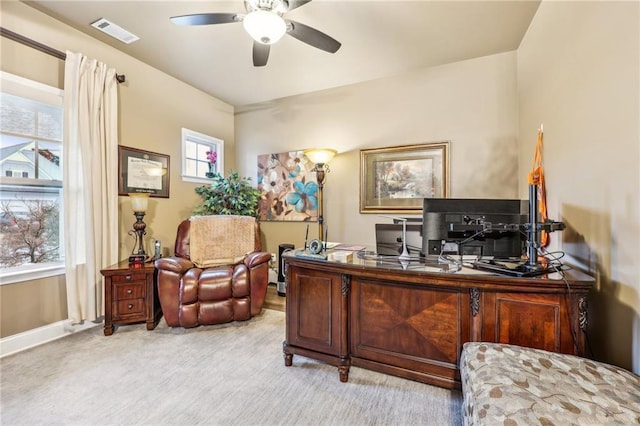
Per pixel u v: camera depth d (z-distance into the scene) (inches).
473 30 103.7
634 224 51.0
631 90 51.0
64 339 99.7
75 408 65.7
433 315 69.4
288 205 163.9
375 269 71.6
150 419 62.7
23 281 94.0
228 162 177.2
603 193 59.6
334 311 78.1
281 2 76.8
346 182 149.8
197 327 110.9
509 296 61.9
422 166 132.8
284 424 61.7
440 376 68.7
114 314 103.9
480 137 122.9
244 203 154.9
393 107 139.0
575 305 57.2
